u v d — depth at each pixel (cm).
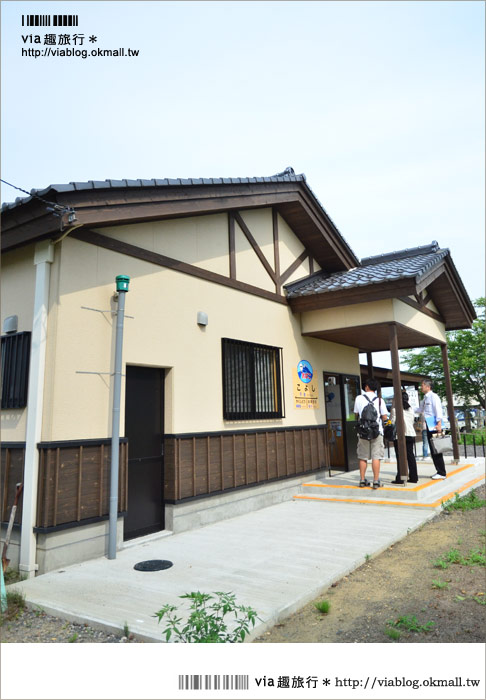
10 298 507
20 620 344
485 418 2836
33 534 436
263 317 784
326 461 904
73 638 310
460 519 632
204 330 656
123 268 545
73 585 399
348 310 825
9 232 483
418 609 362
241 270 751
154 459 582
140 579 413
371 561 479
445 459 1146
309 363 898
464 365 2412
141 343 557
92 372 493
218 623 319
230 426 685
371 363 1152
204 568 442
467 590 396
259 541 536
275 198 777
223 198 669
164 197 557
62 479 453
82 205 458
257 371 758
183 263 630
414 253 993
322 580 408
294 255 909
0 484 452
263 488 731
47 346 464
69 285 481
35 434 449
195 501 608
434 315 1023
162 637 301
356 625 336
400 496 709
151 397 586
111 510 479
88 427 485
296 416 838
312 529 586
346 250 995
